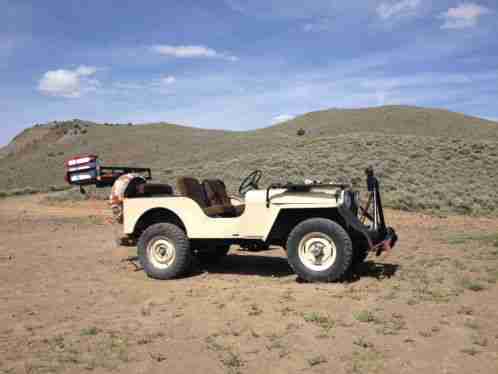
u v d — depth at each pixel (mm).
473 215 16969
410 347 4152
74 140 132000
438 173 26609
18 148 162750
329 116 121125
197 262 8992
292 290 6309
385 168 27281
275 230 7262
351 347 4191
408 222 14969
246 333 4664
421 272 7145
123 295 6430
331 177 25781
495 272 6895
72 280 7484
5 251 10500
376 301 5609
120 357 4141
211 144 96812
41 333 4871
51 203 24984
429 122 104250
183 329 4859
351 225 6582
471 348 4074
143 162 89875
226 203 8648
